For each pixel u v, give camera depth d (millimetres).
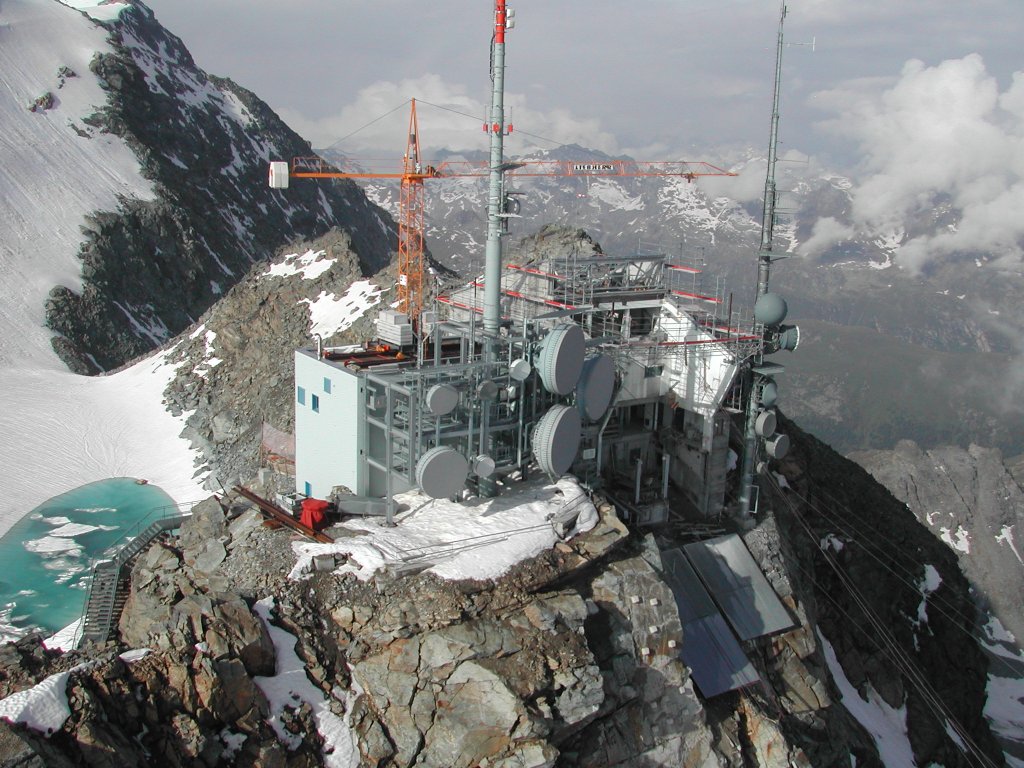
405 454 40594
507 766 29859
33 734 25062
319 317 94625
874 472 181750
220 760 28516
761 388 51562
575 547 38438
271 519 38844
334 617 34219
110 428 88688
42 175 168375
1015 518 169750
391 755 30984
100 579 39031
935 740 56594
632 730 35938
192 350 100250
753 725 40844
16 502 70000
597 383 44844
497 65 42594
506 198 43219
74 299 138750
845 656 57094
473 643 31953
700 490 51938
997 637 124125
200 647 30141
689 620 43594
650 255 56969
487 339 42469
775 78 51344
